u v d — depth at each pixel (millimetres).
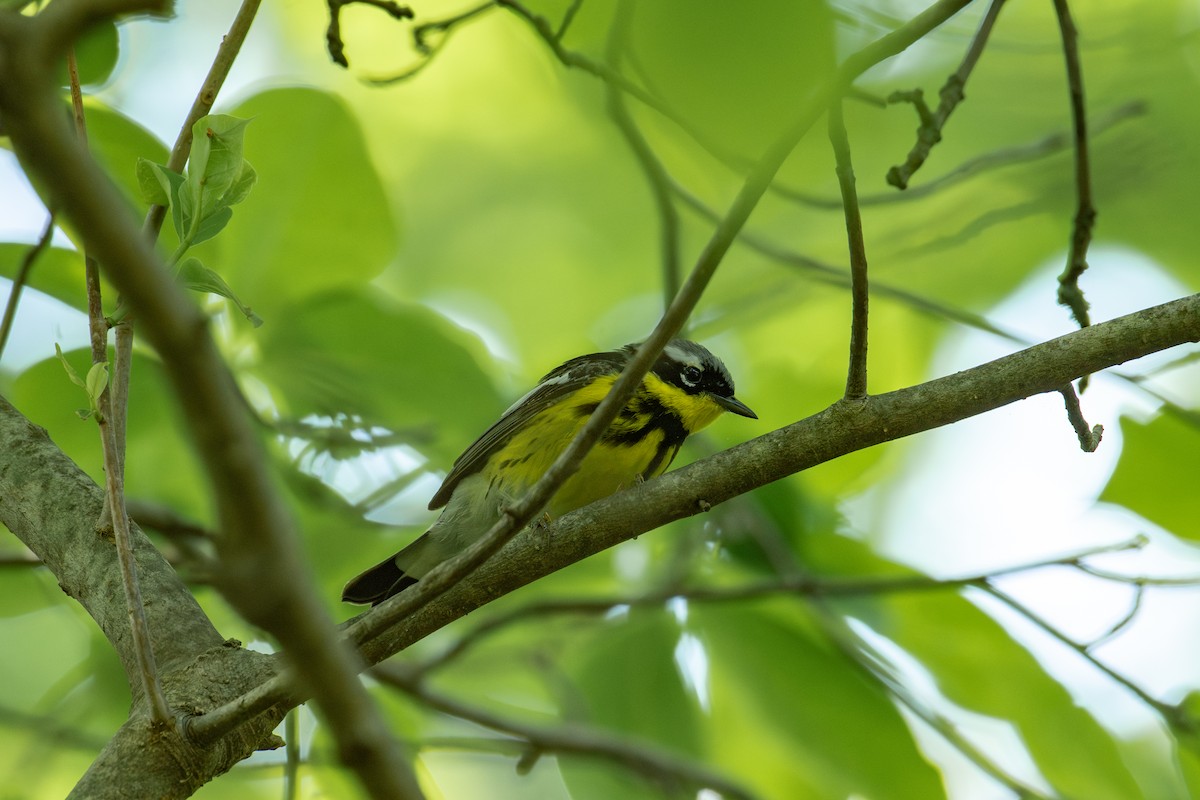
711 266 6242
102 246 2838
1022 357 7820
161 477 11422
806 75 6277
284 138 11578
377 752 3350
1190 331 7668
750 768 13102
